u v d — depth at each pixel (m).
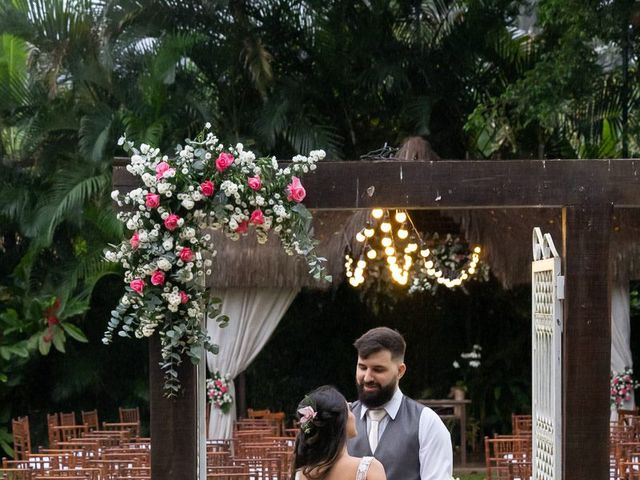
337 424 3.35
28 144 14.59
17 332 14.51
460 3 15.42
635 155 14.91
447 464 3.98
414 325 15.50
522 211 11.56
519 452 8.24
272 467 7.46
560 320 5.59
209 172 5.15
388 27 15.16
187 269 5.07
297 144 14.38
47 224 13.73
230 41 14.72
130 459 8.62
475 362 13.97
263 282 11.67
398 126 15.58
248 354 12.20
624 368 12.07
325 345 15.88
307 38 15.25
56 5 14.27
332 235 11.67
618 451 8.22
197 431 5.45
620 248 11.81
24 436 10.81
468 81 15.45
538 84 13.09
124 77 14.51
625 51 13.95
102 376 15.36
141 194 5.11
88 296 14.34
